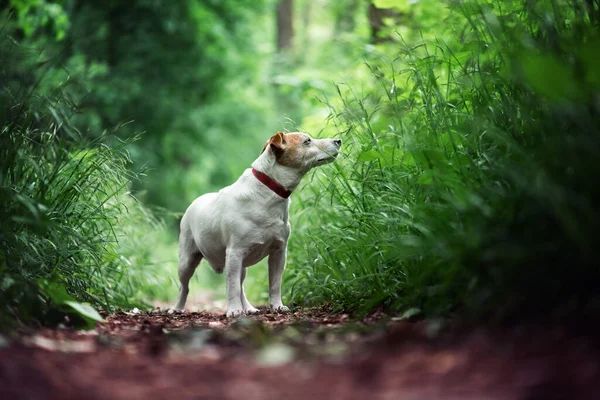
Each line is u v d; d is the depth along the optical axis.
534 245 3.96
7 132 5.83
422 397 3.00
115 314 6.66
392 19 11.18
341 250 6.30
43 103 6.67
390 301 5.61
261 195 6.80
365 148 6.45
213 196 7.43
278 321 5.90
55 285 4.98
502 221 4.25
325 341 4.41
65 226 6.26
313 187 8.31
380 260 5.76
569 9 5.58
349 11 25.25
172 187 23.36
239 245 6.80
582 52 3.89
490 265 4.27
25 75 6.70
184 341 4.57
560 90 3.99
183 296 7.90
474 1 5.88
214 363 3.81
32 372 3.35
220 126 24.28
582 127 4.01
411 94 6.45
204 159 24.70
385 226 5.88
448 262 4.69
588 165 3.86
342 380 3.34
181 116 20.97
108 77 18.78
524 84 4.82
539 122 4.68
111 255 7.47
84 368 3.61
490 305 4.20
